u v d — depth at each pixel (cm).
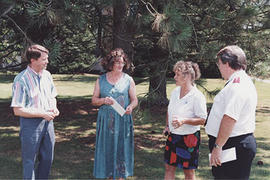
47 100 313
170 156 318
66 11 338
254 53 589
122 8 489
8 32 667
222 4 524
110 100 321
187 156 310
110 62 329
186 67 307
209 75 1758
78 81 1688
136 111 461
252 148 245
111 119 330
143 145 540
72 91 1305
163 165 438
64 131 636
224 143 243
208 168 431
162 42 372
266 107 996
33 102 300
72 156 470
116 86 333
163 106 861
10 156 460
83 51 797
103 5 419
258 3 524
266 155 493
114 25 529
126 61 337
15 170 402
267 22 497
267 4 521
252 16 443
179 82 311
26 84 297
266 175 401
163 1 428
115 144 330
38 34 595
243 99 239
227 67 254
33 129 298
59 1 339
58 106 924
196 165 313
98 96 337
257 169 424
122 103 334
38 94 304
